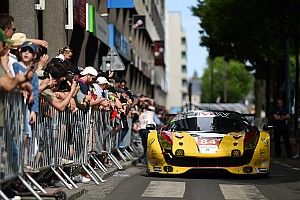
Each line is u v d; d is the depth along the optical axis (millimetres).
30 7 21062
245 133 16172
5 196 9367
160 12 94438
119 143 21250
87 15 28297
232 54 49969
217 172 15617
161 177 16422
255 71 52500
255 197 12625
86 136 14938
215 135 15992
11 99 9641
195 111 17672
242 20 39281
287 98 41938
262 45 42688
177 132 16359
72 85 12156
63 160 13227
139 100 26578
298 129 35500
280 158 25719
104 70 24375
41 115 11633
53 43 24000
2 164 9320
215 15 41406
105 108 17469
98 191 13531
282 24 36656
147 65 63750
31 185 11477
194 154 15617
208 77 141250
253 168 15727
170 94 171625
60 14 23984
